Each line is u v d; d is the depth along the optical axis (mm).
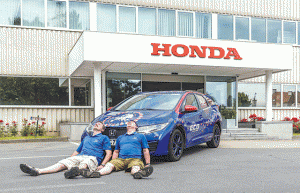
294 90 18359
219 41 12742
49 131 14469
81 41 11422
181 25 16266
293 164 6609
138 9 15625
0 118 13852
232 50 12859
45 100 14531
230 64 12859
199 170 5906
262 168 6129
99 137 5734
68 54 14766
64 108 14742
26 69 14273
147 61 11766
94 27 15062
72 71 13664
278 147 9844
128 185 4742
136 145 5668
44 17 14625
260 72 14609
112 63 11773
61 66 14734
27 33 14344
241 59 13016
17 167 6250
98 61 11211
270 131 13844
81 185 4730
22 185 4723
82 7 15047
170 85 15312
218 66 12805
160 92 8172
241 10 17281
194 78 15539
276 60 13492
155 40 11891
